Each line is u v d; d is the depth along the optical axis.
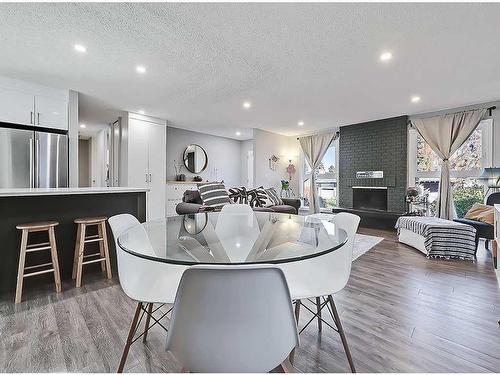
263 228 2.26
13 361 1.36
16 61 2.82
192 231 2.13
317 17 2.05
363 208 5.75
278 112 4.93
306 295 1.33
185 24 2.15
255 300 0.77
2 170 3.24
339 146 6.21
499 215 2.38
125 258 1.35
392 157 5.29
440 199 4.60
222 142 7.80
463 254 3.19
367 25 2.15
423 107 4.54
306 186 7.21
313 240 1.72
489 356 1.42
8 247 2.26
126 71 3.07
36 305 1.99
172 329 0.81
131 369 1.32
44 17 2.05
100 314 1.86
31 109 3.44
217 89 3.67
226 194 4.52
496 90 3.70
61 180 3.65
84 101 4.29
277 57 2.72
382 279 2.55
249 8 1.95
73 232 2.65
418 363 1.37
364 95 3.91
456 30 2.22
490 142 4.25
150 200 5.30
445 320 1.79
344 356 1.44
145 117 5.23
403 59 2.75
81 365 1.34
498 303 2.04
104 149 6.63
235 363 0.80
